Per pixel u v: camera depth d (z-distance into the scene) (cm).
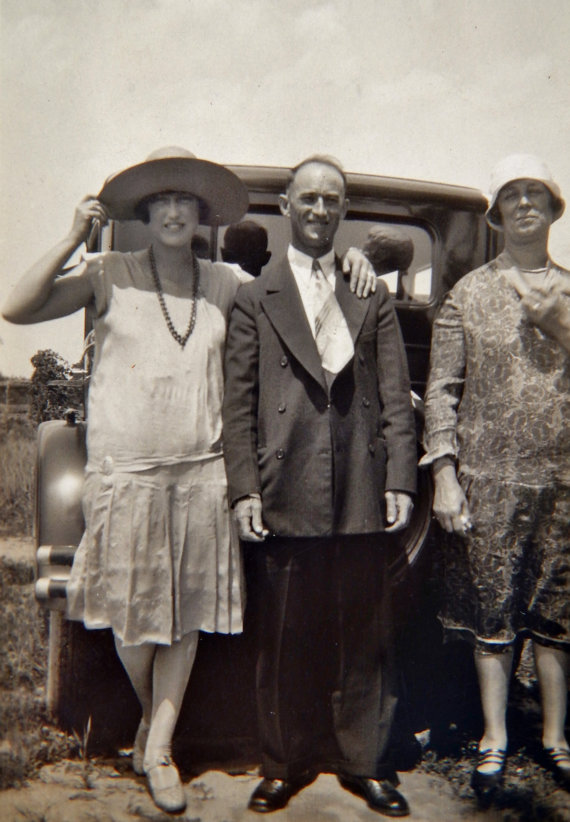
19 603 324
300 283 218
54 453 238
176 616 208
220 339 217
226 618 214
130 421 207
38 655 290
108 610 208
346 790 226
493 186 229
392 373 218
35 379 333
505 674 231
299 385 211
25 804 214
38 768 233
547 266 231
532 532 227
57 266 207
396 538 258
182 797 210
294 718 222
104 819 207
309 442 210
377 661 220
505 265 232
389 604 222
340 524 210
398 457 212
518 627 232
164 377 209
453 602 236
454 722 263
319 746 234
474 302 232
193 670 240
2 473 393
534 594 229
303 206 213
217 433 215
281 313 213
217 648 240
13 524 410
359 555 218
